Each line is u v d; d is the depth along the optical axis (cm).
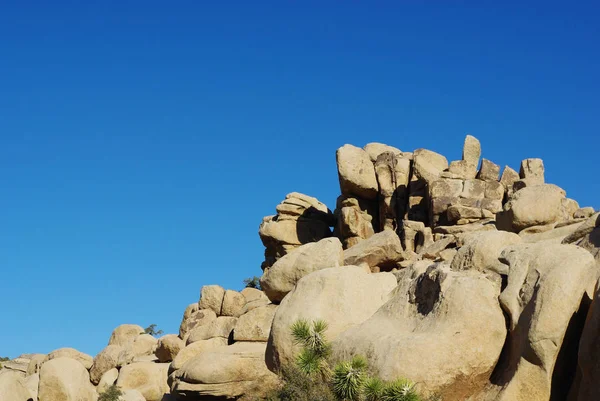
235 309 4653
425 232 4750
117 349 4966
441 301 2556
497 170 5062
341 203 5397
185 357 4006
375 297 3027
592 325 2227
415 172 5209
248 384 3356
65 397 4406
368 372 2483
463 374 2420
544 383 2298
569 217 4434
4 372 4325
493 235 2709
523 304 2428
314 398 2473
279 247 5422
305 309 2977
